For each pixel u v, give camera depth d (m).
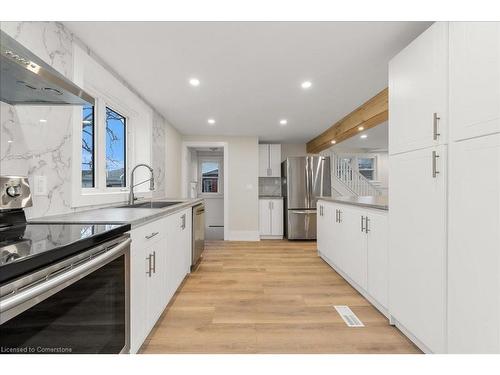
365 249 2.38
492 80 1.12
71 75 1.81
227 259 3.84
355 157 7.19
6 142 1.32
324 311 2.20
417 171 1.60
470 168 1.23
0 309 0.65
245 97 3.13
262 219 5.57
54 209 1.63
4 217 1.23
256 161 5.47
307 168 5.34
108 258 1.12
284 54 2.12
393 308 1.89
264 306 2.29
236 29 1.79
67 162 1.75
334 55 2.14
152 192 3.43
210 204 7.11
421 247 1.57
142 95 3.05
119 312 1.26
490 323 1.13
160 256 1.96
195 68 2.37
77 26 1.74
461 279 1.28
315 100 3.25
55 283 0.81
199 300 2.42
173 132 4.61
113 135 2.88
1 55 0.90
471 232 1.22
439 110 1.42
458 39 1.29
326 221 3.57
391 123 1.91
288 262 3.68
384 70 2.42
